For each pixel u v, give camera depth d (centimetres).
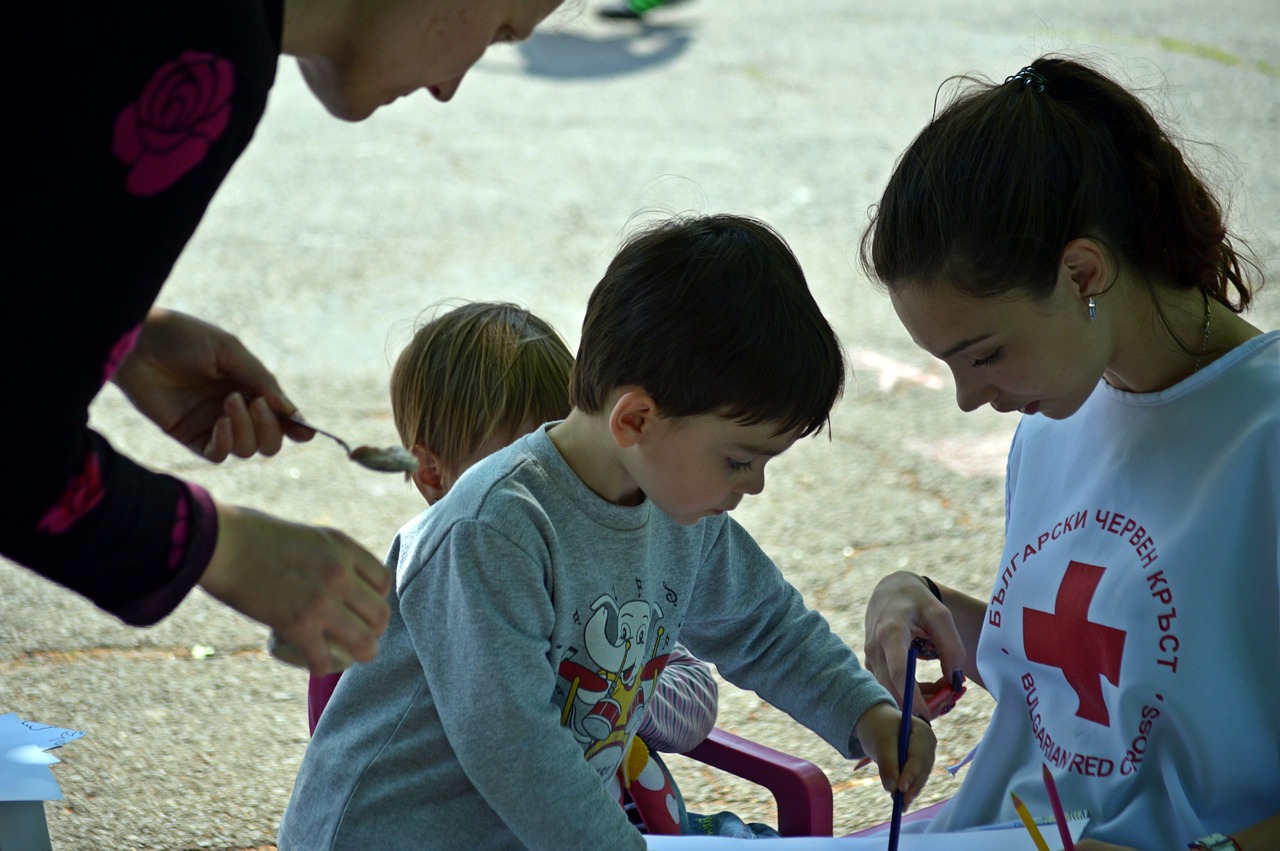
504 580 170
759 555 214
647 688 194
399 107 975
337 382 546
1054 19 1248
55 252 118
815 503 471
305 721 342
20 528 126
